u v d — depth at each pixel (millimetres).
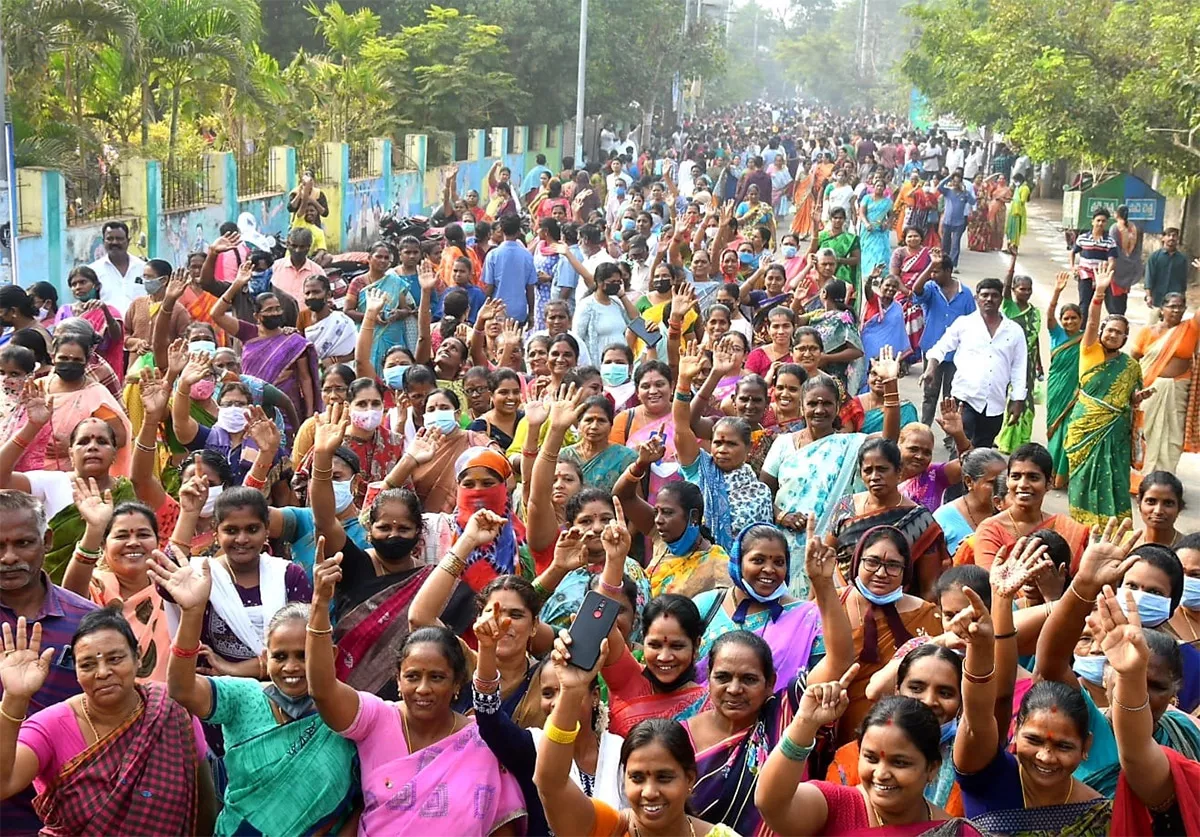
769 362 10391
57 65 18719
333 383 8742
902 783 4148
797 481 7848
